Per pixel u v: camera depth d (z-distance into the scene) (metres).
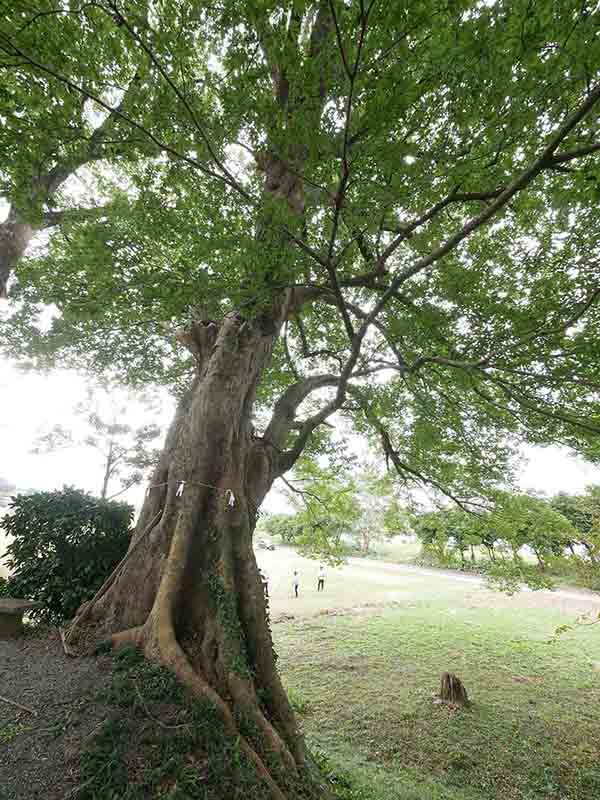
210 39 3.74
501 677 10.00
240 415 5.60
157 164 4.80
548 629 14.18
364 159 3.18
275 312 6.22
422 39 2.88
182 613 4.34
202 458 5.07
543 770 6.29
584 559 8.44
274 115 3.19
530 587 8.66
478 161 3.50
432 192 3.82
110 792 2.56
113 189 8.49
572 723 7.81
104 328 8.01
